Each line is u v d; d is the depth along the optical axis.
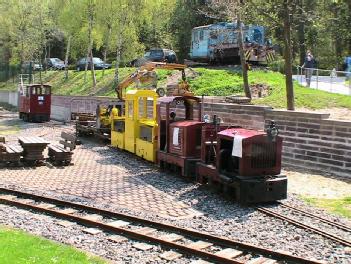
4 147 17.59
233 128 13.85
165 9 47.78
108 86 39.75
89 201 12.62
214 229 10.29
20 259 7.93
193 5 46.97
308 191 13.91
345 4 36.44
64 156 18.06
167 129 16.45
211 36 37.72
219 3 23.97
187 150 15.12
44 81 51.00
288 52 19.91
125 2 38.66
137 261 8.44
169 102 16.44
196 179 14.63
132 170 17.19
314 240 9.59
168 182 15.07
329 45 47.78
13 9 51.44
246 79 24.78
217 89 29.72
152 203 12.51
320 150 16.23
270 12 21.08
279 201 12.67
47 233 9.95
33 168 17.47
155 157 17.91
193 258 8.59
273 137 12.49
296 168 16.98
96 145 23.75
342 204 12.49
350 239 9.64
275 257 8.51
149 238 9.39
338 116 21.95
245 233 10.04
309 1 27.44
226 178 12.59
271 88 28.41
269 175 12.54
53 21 51.31
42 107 35.78
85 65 47.09
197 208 12.09
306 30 43.50
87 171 16.97
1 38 55.47
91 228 10.29
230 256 8.51
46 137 26.09
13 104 49.81
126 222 10.65
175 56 43.75
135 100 19.67
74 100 35.88
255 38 35.94
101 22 40.31
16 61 57.09
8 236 9.37
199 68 35.81
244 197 12.16
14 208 12.00
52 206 12.09
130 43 42.16
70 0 44.09
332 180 15.18
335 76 33.22
